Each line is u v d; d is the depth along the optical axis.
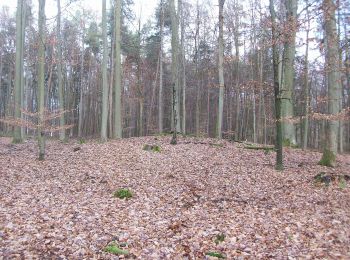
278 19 11.52
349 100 26.80
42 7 13.69
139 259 5.54
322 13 10.14
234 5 25.75
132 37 34.72
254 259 5.51
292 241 6.12
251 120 37.25
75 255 5.57
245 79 32.28
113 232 6.63
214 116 41.72
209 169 12.04
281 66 17.56
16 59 19.80
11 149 16.88
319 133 36.44
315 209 7.73
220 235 6.40
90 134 41.97
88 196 9.12
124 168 12.31
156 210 8.06
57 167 12.49
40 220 7.09
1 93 50.31
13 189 9.45
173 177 11.09
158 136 21.61
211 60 35.22
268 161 13.45
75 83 44.72
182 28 28.25
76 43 39.03
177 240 6.31
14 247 5.68
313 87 31.67
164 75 39.06
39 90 13.80
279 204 8.27
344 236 6.16
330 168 11.95
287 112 17.45
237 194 9.23
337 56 11.35
